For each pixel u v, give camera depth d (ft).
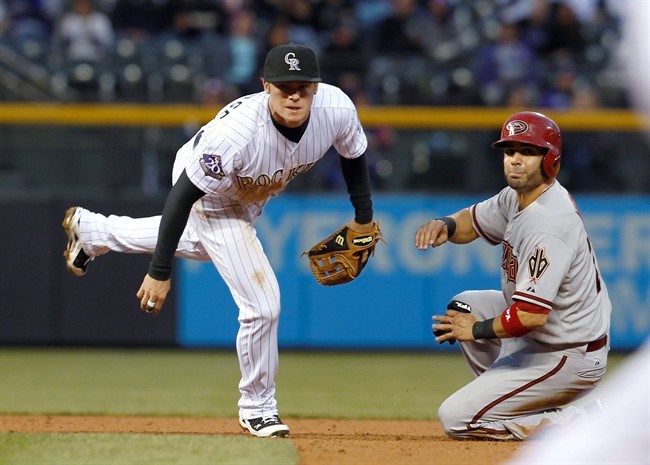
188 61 130.62
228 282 55.42
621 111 119.14
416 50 134.62
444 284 114.73
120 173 112.37
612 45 135.44
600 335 53.93
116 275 114.42
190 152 55.31
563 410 54.34
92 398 84.12
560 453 49.75
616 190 114.42
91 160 112.57
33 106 112.78
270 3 140.67
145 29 140.26
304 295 114.32
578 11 145.89
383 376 99.19
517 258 53.26
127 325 114.52
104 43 134.41
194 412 76.54
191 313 114.73
